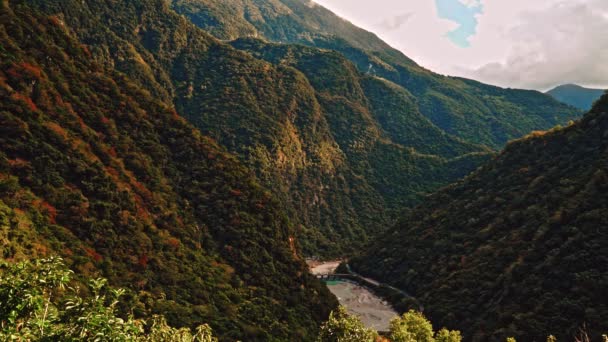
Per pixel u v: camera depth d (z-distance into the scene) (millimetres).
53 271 12820
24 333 11453
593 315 45969
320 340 27828
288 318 57156
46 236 41781
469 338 59625
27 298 11852
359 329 27328
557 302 51562
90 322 10984
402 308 80750
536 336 49406
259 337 48031
